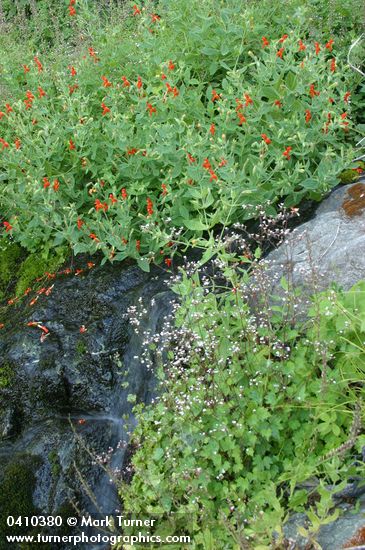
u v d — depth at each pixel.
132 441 2.94
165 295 3.12
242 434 2.58
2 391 3.18
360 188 3.12
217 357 2.67
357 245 2.87
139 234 3.30
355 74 3.47
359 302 2.63
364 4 3.57
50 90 3.69
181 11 3.55
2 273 3.59
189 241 3.09
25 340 3.23
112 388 3.12
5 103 3.54
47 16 4.75
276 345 2.67
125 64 3.67
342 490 2.45
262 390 2.60
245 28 3.41
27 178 3.34
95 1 4.30
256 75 3.21
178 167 3.20
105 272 3.33
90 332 3.18
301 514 2.46
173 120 3.31
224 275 2.76
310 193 3.18
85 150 3.44
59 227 3.49
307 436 2.56
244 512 2.50
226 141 3.22
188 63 3.54
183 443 2.66
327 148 3.20
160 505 2.63
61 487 2.94
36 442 3.04
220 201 3.13
